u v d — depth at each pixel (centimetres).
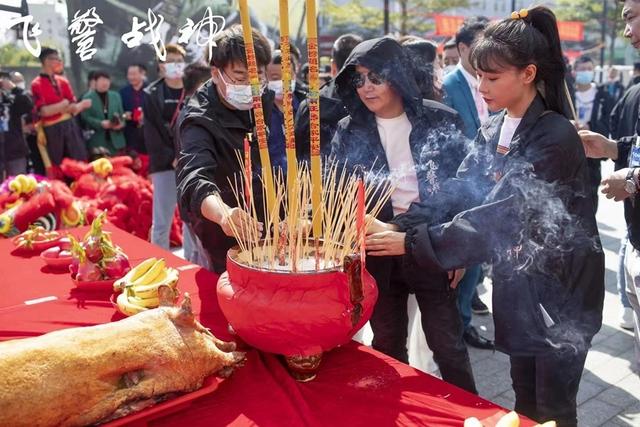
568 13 1714
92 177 368
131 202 365
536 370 132
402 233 126
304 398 103
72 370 89
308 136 180
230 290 109
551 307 127
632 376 235
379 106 156
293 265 107
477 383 232
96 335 96
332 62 284
